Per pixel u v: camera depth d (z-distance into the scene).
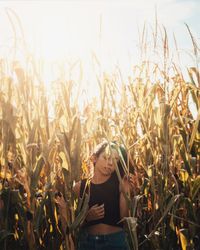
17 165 3.42
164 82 3.91
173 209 3.51
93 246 3.29
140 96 3.94
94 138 3.83
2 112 3.32
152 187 3.53
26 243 3.37
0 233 3.25
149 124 3.73
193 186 3.50
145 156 3.74
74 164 3.31
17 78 3.39
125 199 3.28
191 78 3.78
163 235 3.55
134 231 3.09
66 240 3.29
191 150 3.76
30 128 3.34
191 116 3.94
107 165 3.33
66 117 3.45
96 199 3.33
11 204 3.37
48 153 3.28
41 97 3.45
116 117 4.04
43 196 3.27
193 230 3.50
